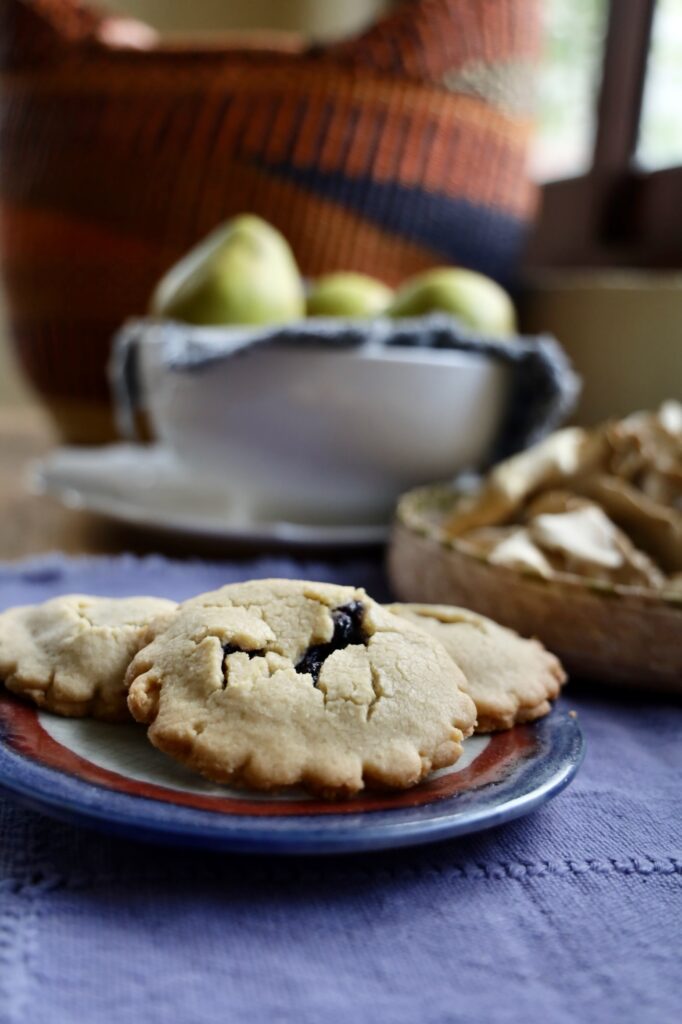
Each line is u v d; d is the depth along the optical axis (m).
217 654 0.40
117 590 0.56
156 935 0.32
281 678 0.39
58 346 0.81
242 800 0.35
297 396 0.63
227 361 0.63
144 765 0.38
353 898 0.35
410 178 0.76
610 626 0.50
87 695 0.42
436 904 0.35
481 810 0.36
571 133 0.92
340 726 0.38
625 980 0.32
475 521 0.56
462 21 0.74
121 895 0.34
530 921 0.35
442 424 0.64
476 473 0.67
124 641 0.44
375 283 0.78
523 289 0.83
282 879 0.36
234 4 1.11
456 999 0.30
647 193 0.82
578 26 0.90
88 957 0.31
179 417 0.65
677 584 0.52
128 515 0.63
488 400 0.65
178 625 0.42
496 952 0.33
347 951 0.32
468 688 0.42
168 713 0.38
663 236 0.80
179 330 0.64
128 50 0.75
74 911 0.33
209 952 0.32
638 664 0.50
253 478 0.66
